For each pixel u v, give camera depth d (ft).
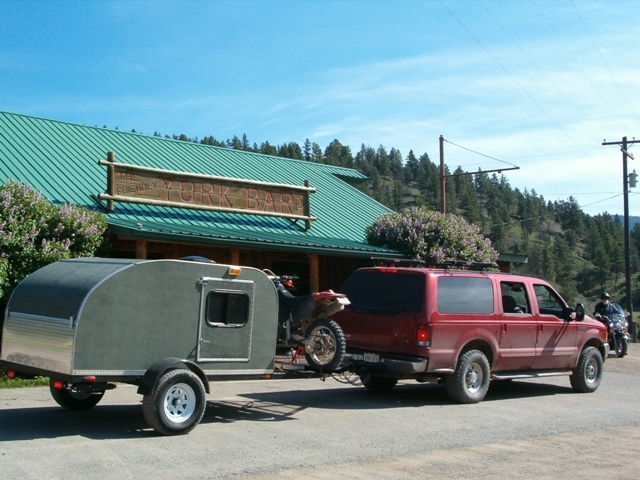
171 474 22.12
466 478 23.16
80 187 54.13
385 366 36.09
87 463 22.89
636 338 103.35
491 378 39.32
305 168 82.48
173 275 28.25
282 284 36.14
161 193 54.44
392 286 37.37
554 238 334.65
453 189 329.11
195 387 27.96
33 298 28.25
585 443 29.27
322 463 24.35
